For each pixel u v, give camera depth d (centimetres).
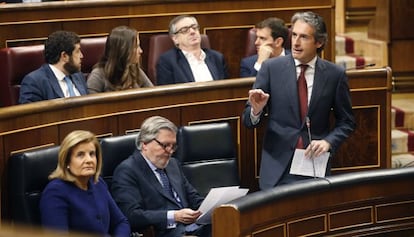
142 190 1118
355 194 1102
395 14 2072
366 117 1433
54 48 1319
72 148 1000
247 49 1722
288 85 1157
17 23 1605
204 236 1109
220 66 1595
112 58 1384
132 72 1393
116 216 1067
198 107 1330
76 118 1174
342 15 2330
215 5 1764
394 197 1131
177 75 1526
